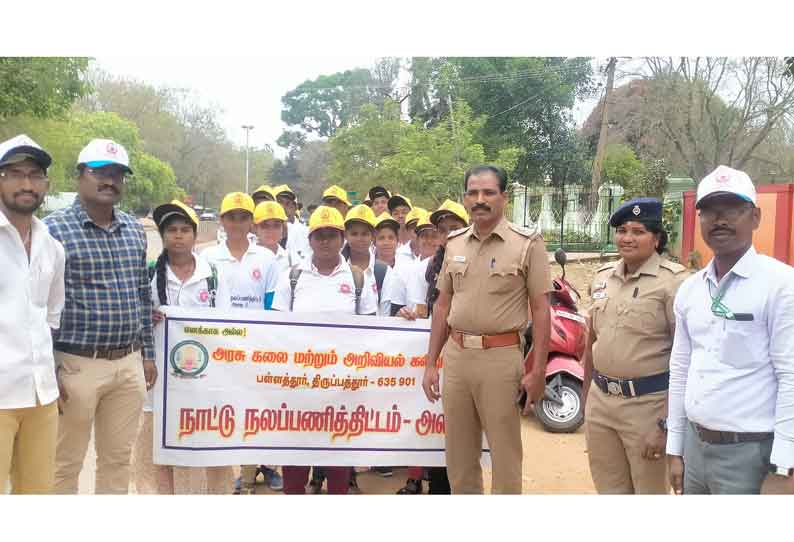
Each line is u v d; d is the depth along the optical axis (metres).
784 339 3.32
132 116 49.62
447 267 4.83
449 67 32.69
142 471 5.35
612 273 4.39
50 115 24.50
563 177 33.72
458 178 27.02
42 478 4.18
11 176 3.90
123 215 4.82
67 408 4.52
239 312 5.27
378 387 5.39
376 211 9.92
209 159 53.25
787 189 15.28
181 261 5.31
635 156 33.25
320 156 60.72
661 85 29.27
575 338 7.70
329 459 5.36
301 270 5.52
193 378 5.23
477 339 4.62
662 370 4.15
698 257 14.81
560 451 7.11
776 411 3.35
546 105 34.06
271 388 5.30
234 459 5.27
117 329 4.61
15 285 3.98
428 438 5.44
